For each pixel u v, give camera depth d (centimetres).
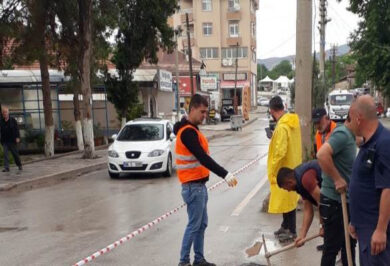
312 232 646
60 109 2573
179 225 729
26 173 1359
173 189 1077
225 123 4400
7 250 635
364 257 350
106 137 2400
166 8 2175
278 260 542
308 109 816
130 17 2150
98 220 791
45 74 1872
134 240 653
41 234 714
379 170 327
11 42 2092
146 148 1277
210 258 562
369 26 3269
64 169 1434
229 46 5997
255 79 6700
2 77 2338
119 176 1338
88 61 1714
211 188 1027
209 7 5941
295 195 613
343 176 423
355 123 341
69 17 1819
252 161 1551
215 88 4466
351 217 360
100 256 586
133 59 2222
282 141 594
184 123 509
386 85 3291
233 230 682
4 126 1388
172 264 551
